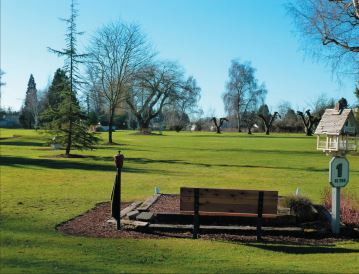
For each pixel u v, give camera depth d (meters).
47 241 8.27
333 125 11.57
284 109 123.44
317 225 9.88
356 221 10.34
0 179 18.69
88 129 35.03
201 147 46.00
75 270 6.42
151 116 82.31
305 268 6.94
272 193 8.94
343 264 7.25
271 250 8.27
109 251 7.70
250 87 111.06
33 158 30.23
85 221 10.36
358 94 39.34
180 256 7.57
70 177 19.75
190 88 80.00
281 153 38.41
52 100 85.50
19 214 10.98
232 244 8.62
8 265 6.58
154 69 71.62
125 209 11.33
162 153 37.00
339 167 9.62
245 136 79.56
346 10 26.67
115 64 54.47
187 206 9.11
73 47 32.97
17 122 130.38
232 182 19.44
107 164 26.81
